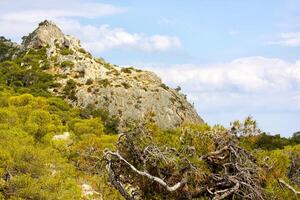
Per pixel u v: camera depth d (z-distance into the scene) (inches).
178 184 493.4
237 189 507.2
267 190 514.9
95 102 4232.3
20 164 1110.4
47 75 4554.6
